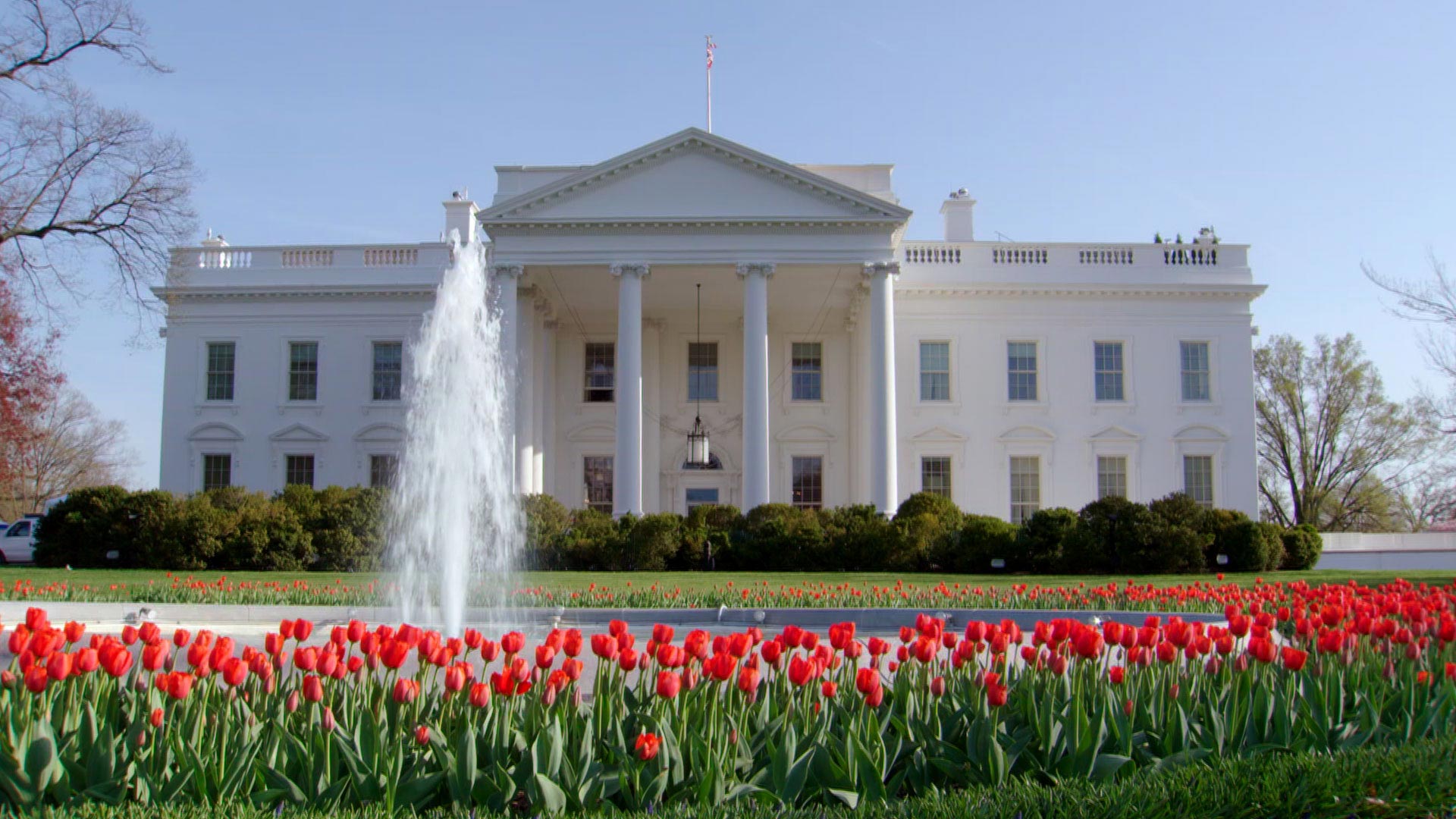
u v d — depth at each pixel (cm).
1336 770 555
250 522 2942
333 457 3931
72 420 7956
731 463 4044
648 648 646
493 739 553
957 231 4175
